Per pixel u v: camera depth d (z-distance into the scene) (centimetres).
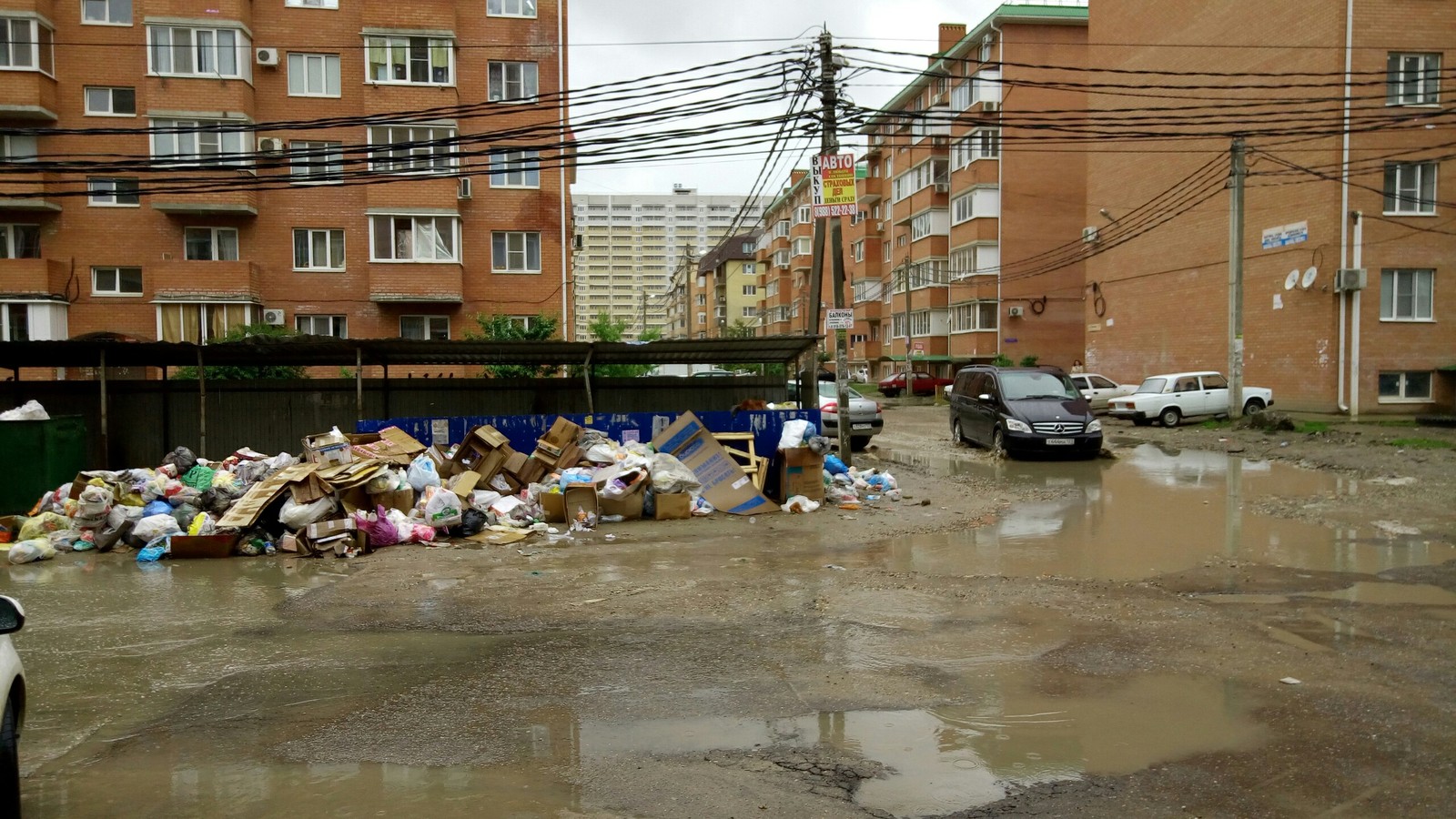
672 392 1716
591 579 834
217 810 380
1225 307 2845
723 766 419
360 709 500
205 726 477
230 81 2661
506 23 2822
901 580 803
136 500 1075
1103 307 3528
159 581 864
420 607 736
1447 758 416
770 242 7812
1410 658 558
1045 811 373
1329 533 965
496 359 1639
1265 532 982
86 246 2670
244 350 1528
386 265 2741
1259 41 2680
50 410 1584
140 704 512
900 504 1270
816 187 1548
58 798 393
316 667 577
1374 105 2438
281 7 2731
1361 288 2434
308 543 982
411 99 2759
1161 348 3172
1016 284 4231
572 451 1284
